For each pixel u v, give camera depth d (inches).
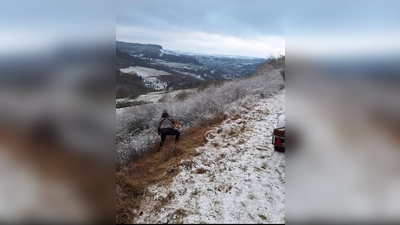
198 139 214.5
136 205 122.6
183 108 338.3
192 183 138.3
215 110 307.3
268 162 157.2
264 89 376.8
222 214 112.5
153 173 157.6
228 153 174.2
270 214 111.3
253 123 239.0
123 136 271.3
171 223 108.3
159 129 213.0
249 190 129.0
